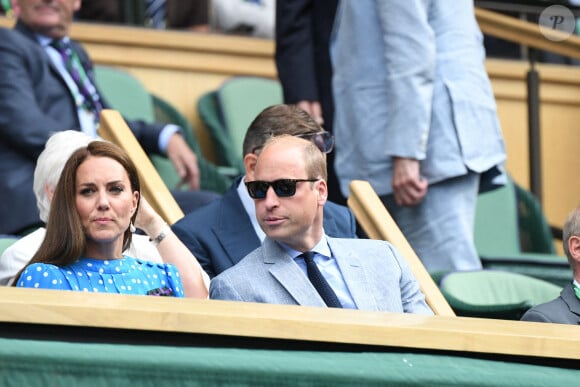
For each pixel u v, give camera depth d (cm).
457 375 1272
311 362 1227
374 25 2281
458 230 2250
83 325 1170
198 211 1992
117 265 1538
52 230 1510
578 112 3384
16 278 1512
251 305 1305
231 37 3139
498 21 2891
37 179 1814
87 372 1162
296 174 1644
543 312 1892
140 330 1212
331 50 2442
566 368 1362
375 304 1670
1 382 1141
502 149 2284
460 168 2228
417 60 2220
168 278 1578
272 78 3170
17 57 2439
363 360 1255
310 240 1667
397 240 2044
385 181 2259
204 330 1211
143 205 1775
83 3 3100
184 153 2555
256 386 1207
